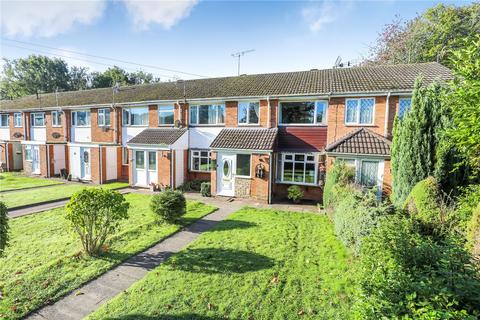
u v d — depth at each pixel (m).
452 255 2.93
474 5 23.17
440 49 23.56
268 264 5.86
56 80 46.25
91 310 4.29
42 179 19.19
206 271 5.54
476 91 3.65
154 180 16.17
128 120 18.94
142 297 4.57
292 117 14.20
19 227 8.44
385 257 3.23
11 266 5.74
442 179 7.27
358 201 6.51
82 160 19.22
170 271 5.53
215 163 14.17
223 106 15.74
